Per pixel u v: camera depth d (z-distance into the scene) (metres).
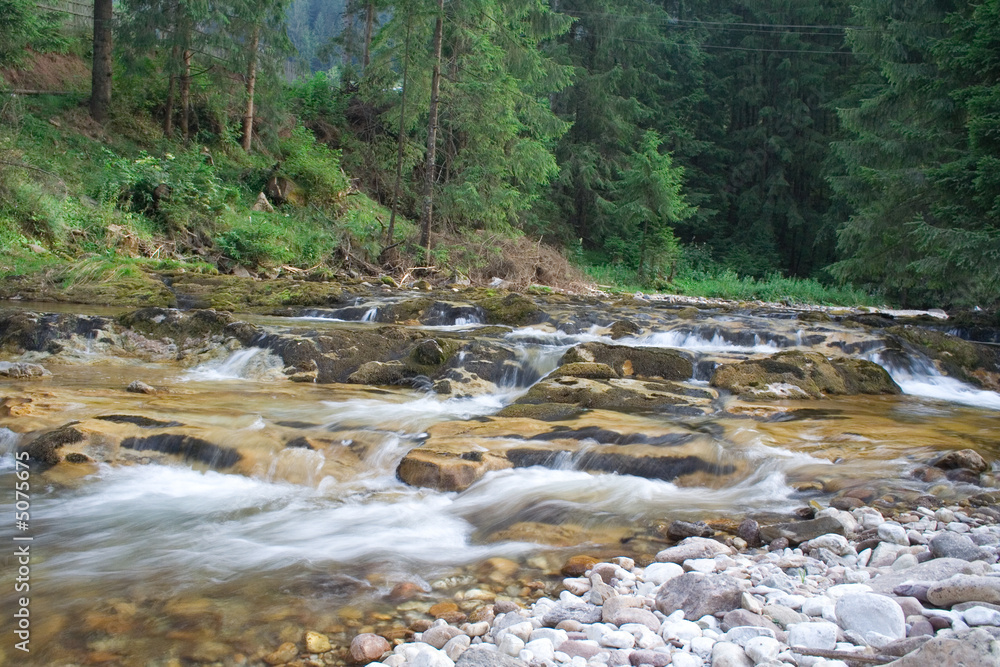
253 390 6.44
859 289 25.86
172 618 2.69
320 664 2.41
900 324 10.38
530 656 2.31
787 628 2.43
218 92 20.75
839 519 3.47
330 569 3.15
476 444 4.74
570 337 9.03
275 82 20.62
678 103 36.50
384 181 23.91
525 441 4.84
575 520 3.73
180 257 14.12
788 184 35.44
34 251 12.18
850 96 33.16
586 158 30.39
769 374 6.95
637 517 3.78
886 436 5.09
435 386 6.70
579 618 2.61
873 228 17.12
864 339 8.60
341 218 19.23
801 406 6.28
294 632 2.61
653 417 5.58
